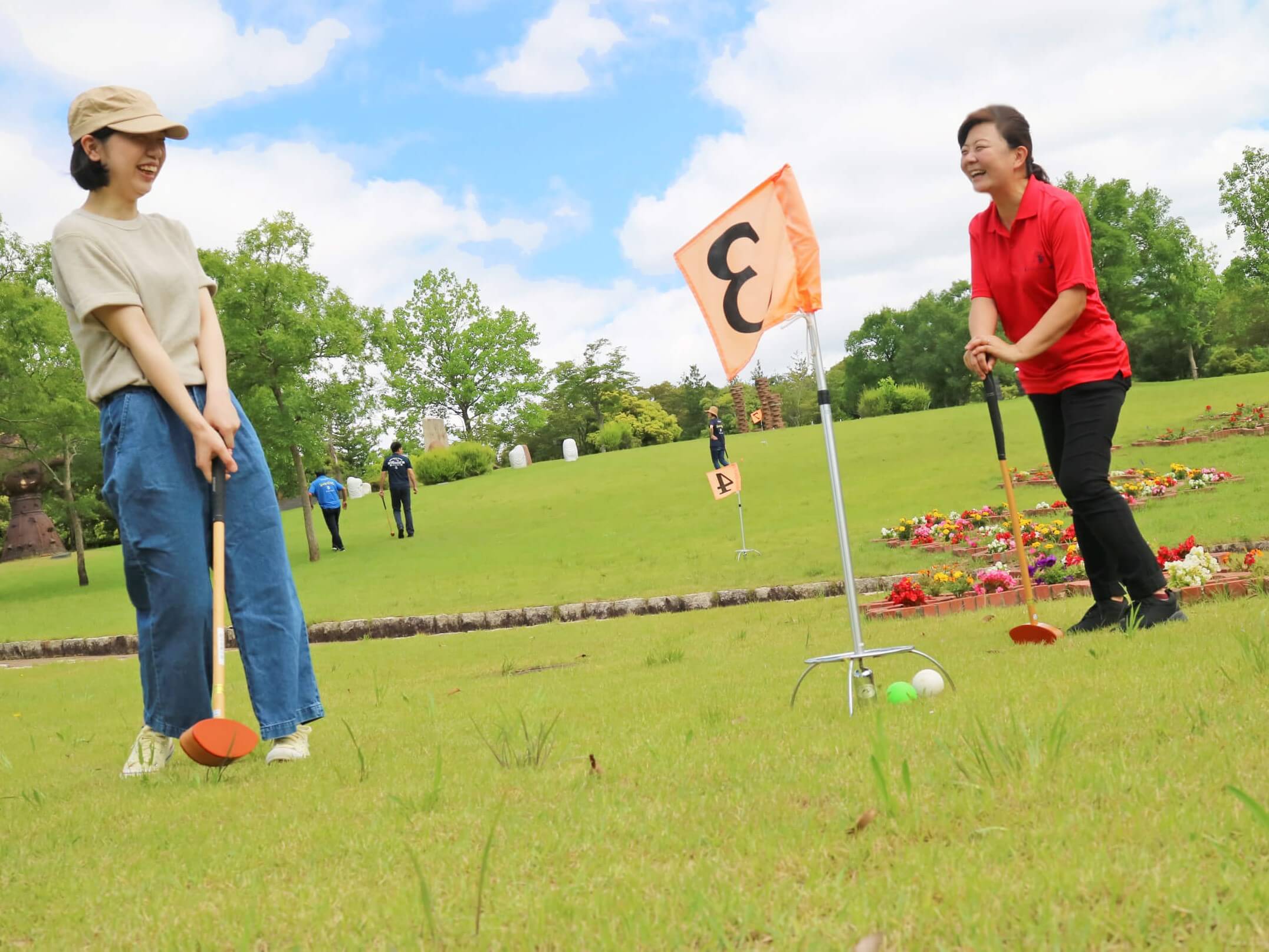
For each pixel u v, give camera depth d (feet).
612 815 7.16
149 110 12.83
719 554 49.03
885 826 6.14
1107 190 196.44
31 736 16.97
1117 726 8.10
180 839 8.20
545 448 263.90
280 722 12.51
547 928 5.04
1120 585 17.38
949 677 11.87
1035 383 17.29
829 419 12.40
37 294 82.79
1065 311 16.10
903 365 259.19
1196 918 4.30
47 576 82.48
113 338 12.48
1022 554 16.12
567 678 19.25
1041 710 9.04
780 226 12.87
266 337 67.72
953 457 73.67
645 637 27.86
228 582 12.78
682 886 5.39
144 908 6.25
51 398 75.92
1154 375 220.23
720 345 13.15
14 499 108.17
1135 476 51.75
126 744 15.84
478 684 20.27
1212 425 66.64
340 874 6.52
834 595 36.32
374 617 42.83
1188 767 6.56
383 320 74.08
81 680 31.50
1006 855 5.38
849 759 8.11
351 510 95.55
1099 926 4.34
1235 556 24.56
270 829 8.11
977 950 4.24
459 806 8.13
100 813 9.70
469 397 207.92
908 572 37.55
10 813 10.30
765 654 19.80
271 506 13.08
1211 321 226.79
